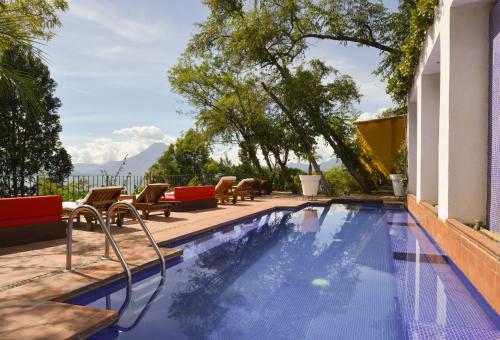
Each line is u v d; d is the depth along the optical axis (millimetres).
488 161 4938
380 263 5258
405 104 16391
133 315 3322
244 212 9992
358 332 2969
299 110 17297
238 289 4098
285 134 18328
